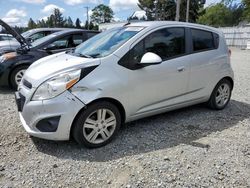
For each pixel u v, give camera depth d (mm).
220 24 56906
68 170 3420
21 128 4559
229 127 4832
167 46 4625
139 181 3195
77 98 3682
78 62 3918
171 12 53781
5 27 7285
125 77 4070
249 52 24578
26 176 3297
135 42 4246
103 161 3621
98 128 3938
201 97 5250
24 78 4164
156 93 4477
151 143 4133
